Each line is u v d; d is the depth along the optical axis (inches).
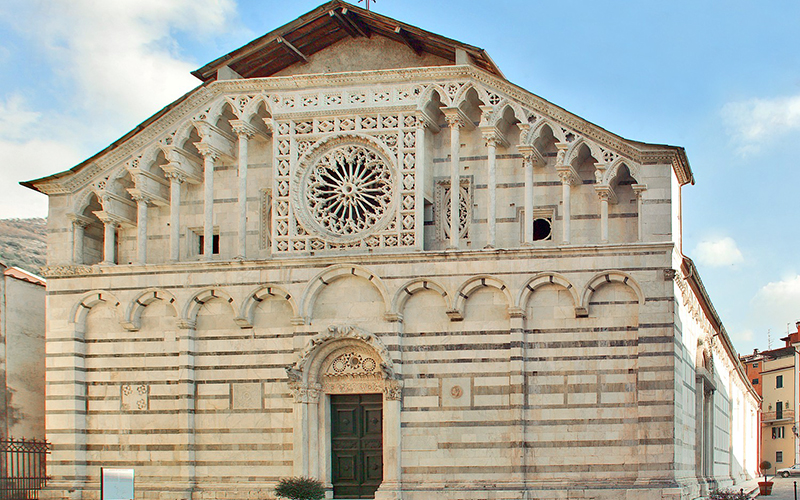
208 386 1544.0
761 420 4525.1
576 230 1488.7
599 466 1386.6
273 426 1508.4
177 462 1526.8
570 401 1409.9
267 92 1571.1
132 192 1599.4
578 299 1407.5
